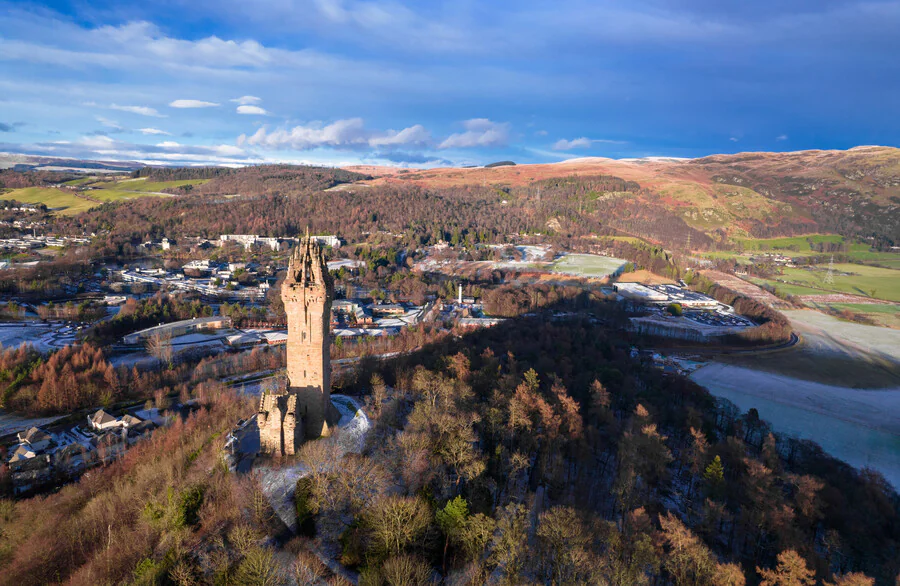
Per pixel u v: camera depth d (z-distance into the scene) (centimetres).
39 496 12288
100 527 10081
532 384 16188
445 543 8762
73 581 8575
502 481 11856
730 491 12031
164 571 7881
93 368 19775
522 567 8606
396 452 10825
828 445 19362
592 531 9638
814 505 11456
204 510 9250
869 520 11906
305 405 11456
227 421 14100
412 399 15425
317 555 8312
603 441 15275
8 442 15925
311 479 9525
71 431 16838
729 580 8388
